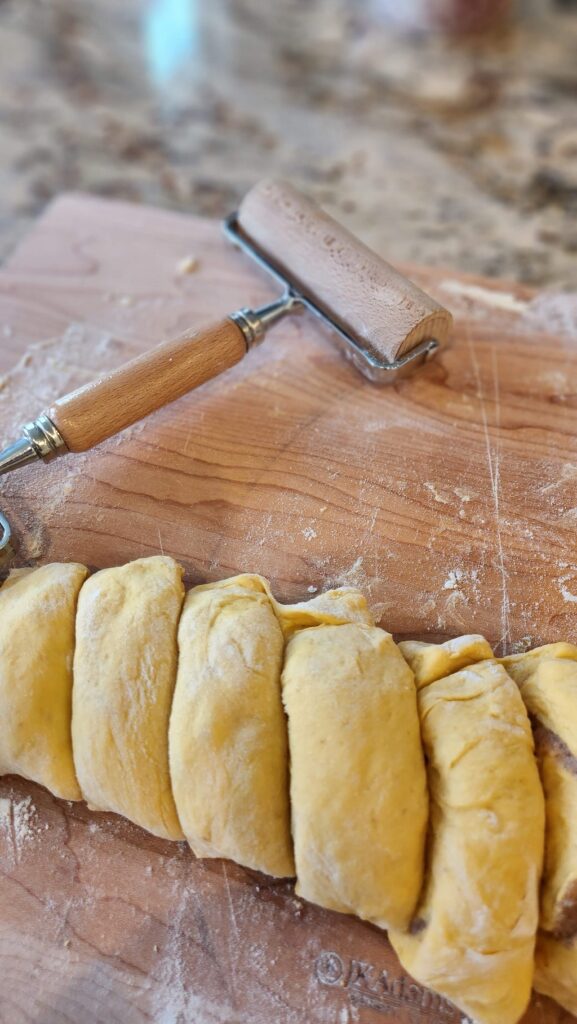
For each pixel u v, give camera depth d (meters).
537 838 0.27
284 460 0.39
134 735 0.29
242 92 0.68
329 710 0.28
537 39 0.70
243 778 0.28
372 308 0.38
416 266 0.45
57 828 0.33
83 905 0.31
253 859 0.28
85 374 0.41
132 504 0.38
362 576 0.36
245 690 0.29
